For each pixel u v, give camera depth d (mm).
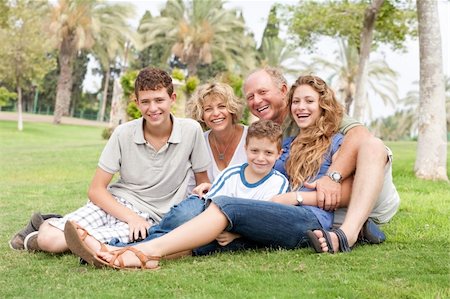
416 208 6406
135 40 37156
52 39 35719
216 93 4457
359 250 3895
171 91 4160
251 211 3713
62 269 3529
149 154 4219
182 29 35750
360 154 4016
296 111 4266
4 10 28625
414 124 46562
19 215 6168
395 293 2934
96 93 54812
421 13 11141
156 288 3029
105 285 3115
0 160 14602
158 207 4262
